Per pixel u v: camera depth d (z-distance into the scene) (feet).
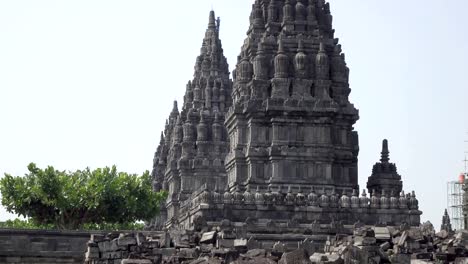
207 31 517.55
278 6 375.86
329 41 370.12
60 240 213.66
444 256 178.19
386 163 367.45
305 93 358.23
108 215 327.88
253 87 360.28
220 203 308.60
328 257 164.25
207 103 484.74
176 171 488.85
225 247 184.96
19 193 314.14
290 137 352.28
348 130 363.97
